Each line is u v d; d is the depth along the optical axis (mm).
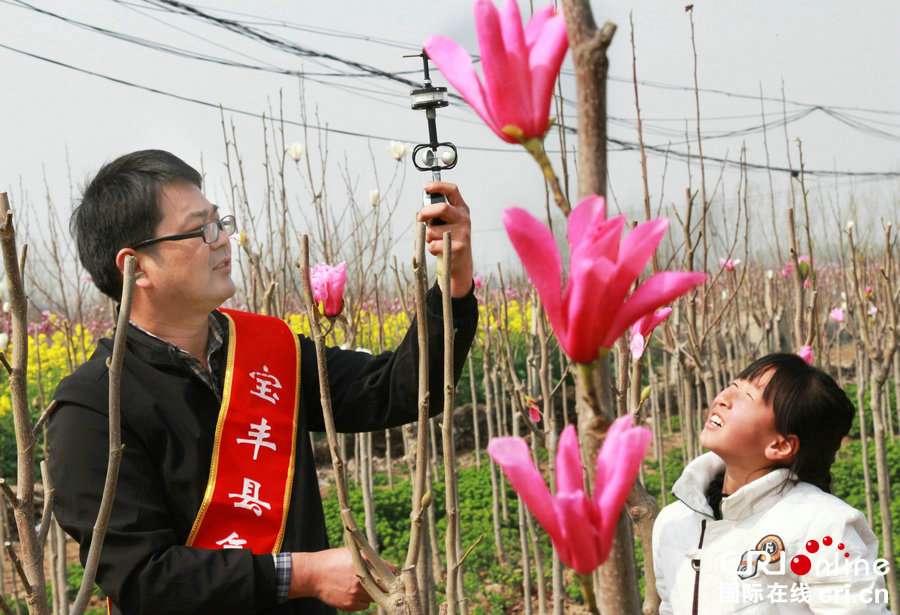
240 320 1797
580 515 490
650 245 492
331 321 1612
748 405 1752
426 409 941
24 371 919
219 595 1393
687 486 1856
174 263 1572
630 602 524
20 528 930
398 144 4016
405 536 5469
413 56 1291
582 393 529
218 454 1585
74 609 905
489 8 522
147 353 1590
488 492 6168
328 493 6586
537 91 534
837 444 1759
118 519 1439
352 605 1428
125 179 1580
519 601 4648
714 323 2861
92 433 1481
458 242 1521
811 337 2180
